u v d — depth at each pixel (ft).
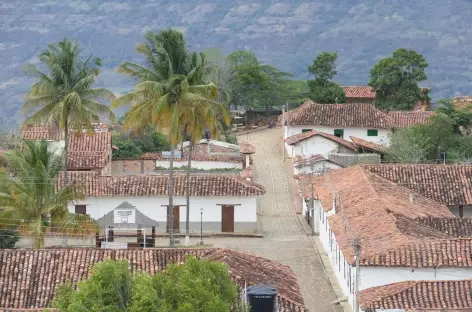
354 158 319.06
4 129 359.25
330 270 226.17
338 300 200.64
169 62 229.45
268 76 441.68
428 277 181.57
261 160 346.13
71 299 119.44
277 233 264.52
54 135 303.89
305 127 354.54
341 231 207.21
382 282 182.39
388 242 188.75
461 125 346.95
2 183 206.08
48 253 175.83
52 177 211.82
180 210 263.29
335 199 229.45
